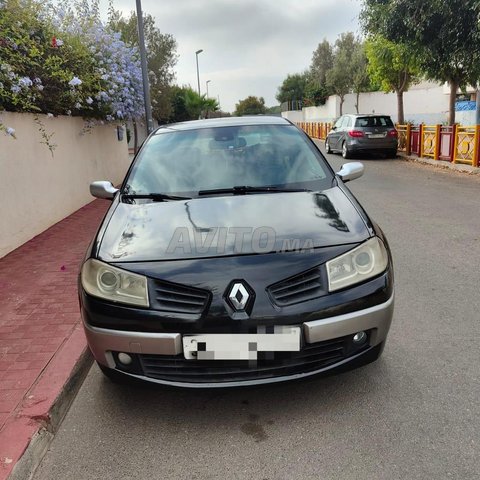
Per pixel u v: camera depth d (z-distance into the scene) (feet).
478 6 31.07
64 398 9.92
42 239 22.43
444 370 10.46
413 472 7.61
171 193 11.73
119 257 9.18
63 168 27.14
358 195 31.83
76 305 14.42
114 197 12.44
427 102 127.85
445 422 8.77
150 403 9.93
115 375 8.99
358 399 9.58
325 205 10.66
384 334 9.12
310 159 12.95
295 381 8.63
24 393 9.78
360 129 54.13
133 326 8.52
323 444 8.38
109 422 9.39
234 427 8.99
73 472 8.10
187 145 13.51
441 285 15.29
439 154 47.47
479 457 7.86
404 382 10.08
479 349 11.30
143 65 43.42
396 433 8.54
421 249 19.17
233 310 8.34
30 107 21.34
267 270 8.57
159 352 8.45
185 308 8.45
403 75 65.46
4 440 8.38
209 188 11.84
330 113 141.59
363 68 112.68
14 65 20.57
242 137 13.73
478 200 28.60
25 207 21.90
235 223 9.89
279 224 9.79
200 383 8.59
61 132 27.07
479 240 20.08
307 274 8.64
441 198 29.76
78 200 29.73
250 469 7.89
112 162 38.42
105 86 31.12
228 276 8.52
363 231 9.63
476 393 9.61
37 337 12.37
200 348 8.39
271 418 9.18
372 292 8.82
